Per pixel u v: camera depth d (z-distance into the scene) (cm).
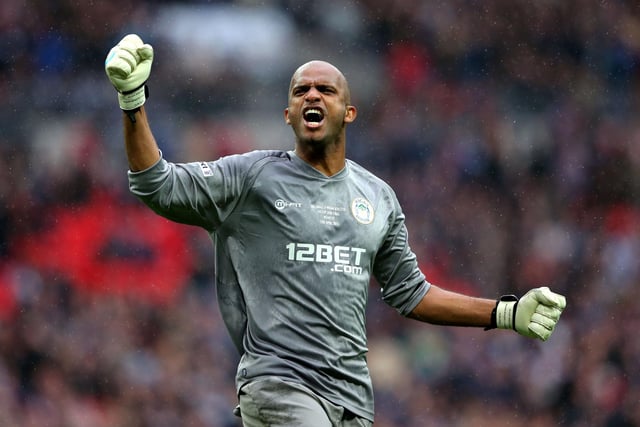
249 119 6500
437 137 6694
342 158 1647
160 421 4675
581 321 5541
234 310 1611
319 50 6912
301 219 1594
